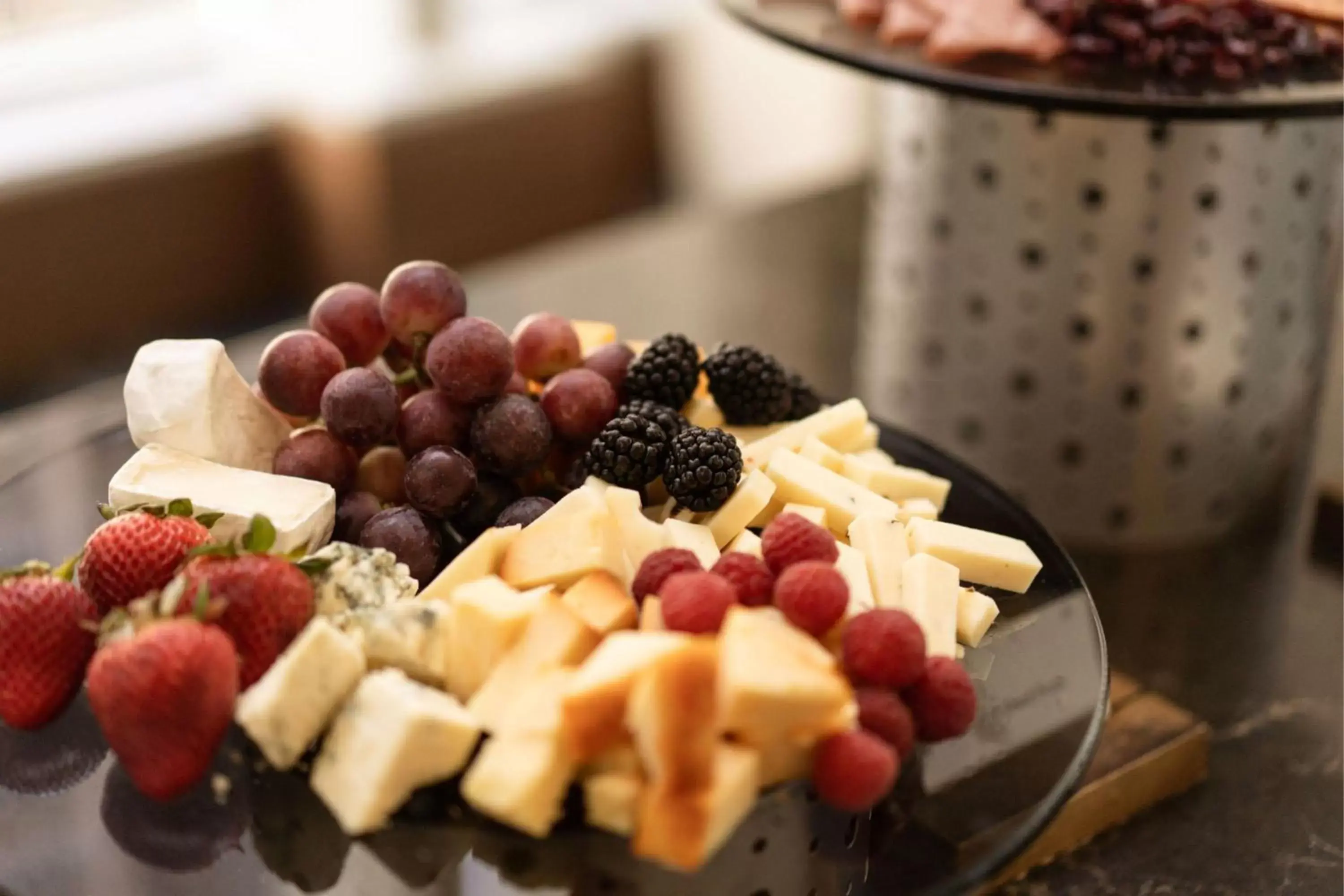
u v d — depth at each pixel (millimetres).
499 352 511
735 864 420
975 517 528
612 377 544
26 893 421
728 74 1215
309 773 442
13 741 458
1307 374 656
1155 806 531
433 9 1161
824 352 778
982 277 631
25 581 459
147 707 428
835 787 425
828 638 453
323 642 434
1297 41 610
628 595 470
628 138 1242
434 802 433
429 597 476
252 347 753
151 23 1127
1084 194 600
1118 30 603
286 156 1065
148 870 425
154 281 1012
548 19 1239
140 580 468
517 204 1160
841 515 511
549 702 433
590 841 426
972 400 654
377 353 547
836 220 978
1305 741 554
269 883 421
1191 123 581
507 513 504
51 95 1029
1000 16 625
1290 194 604
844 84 1110
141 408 511
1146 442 634
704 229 965
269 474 518
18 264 923
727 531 505
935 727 448
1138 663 588
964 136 614
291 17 1151
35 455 673
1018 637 481
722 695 414
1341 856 513
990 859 424
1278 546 649
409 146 1054
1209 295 609
